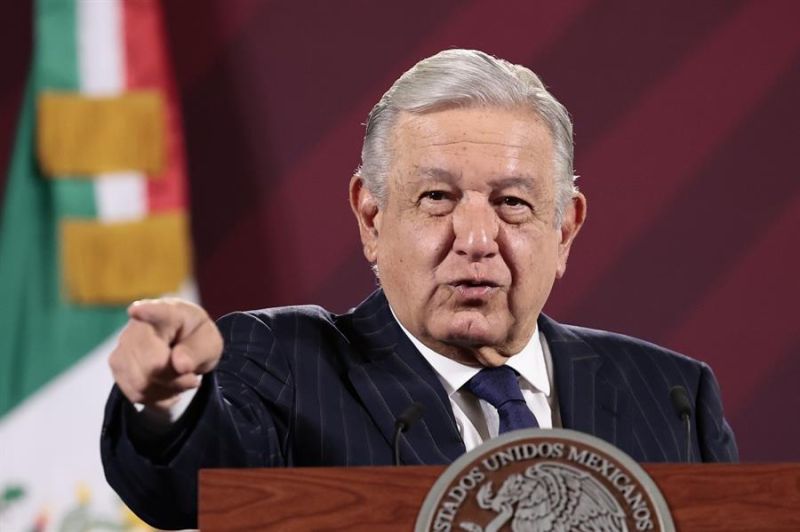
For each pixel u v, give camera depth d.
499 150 7.68
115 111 13.60
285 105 14.02
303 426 7.59
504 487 5.70
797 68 14.48
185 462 6.20
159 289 13.53
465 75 7.80
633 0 14.49
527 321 7.89
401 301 7.87
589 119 14.42
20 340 13.27
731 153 14.45
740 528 5.71
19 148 13.41
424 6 14.28
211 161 13.85
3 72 13.47
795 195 14.43
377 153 7.98
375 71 14.18
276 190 13.96
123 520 13.19
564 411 8.09
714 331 14.35
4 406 13.20
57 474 13.20
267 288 13.89
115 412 6.20
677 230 14.41
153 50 13.78
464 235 7.58
